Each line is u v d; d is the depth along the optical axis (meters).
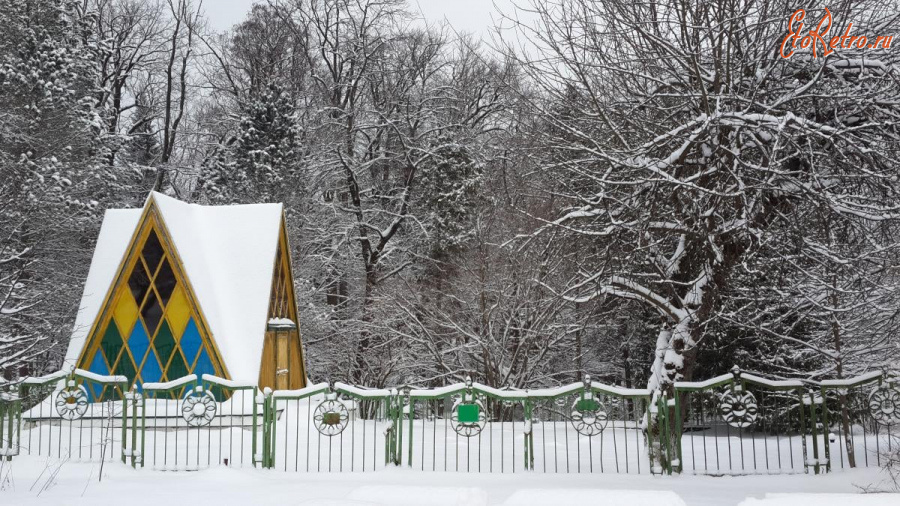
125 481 12.10
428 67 40.06
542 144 14.91
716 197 12.99
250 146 35.62
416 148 36.66
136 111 45.53
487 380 27.05
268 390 13.83
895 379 12.95
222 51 43.69
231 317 19.56
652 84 15.17
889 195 13.28
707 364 25.45
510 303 27.23
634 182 12.62
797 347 22.64
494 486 11.78
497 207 27.61
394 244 37.62
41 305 26.22
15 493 10.92
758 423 23.59
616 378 36.72
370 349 32.00
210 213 21.73
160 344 18.72
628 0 14.03
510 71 19.16
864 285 16.53
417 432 18.42
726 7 13.20
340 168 38.03
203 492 10.95
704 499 10.38
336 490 11.12
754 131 13.06
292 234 33.72
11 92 29.08
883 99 12.91
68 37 33.72
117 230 20.92
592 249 16.98
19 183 26.19
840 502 7.81
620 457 15.27
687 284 14.22
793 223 13.95
